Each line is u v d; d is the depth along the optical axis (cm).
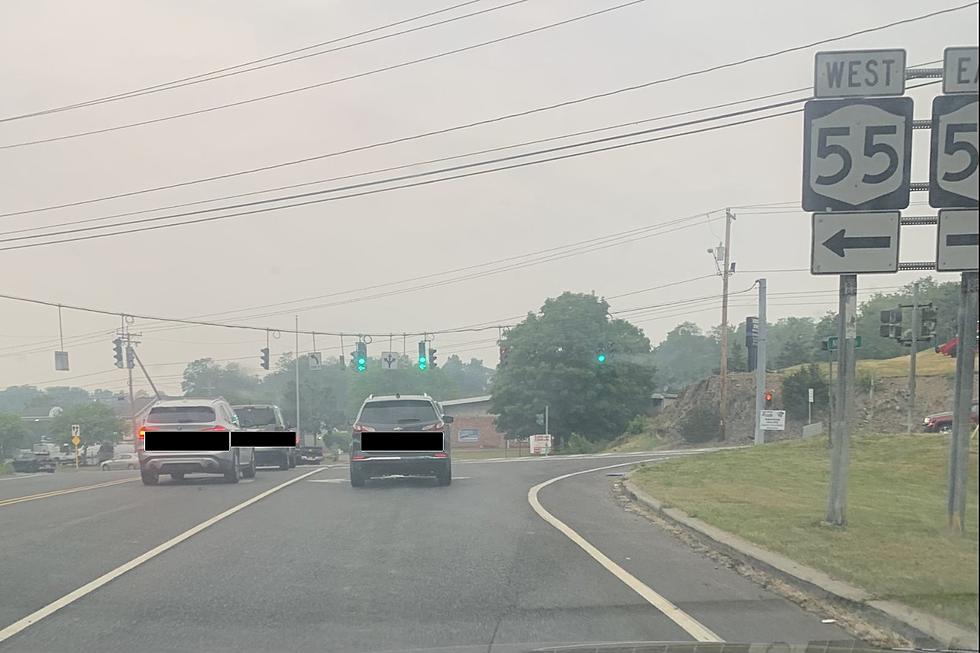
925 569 888
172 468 2028
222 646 712
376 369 9956
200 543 1177
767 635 720
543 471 2502
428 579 945
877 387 4119
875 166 1120
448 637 729
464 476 2291
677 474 2016
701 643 688
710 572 975
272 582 936
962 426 948
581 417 6400
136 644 720
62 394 13488
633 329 6931
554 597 862
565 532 1252
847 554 974
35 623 782
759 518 1262
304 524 1341
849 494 1527
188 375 8744
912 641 690
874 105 1121
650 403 7206
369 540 1191
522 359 6425
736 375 5562
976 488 777
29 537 1232
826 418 3772
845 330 1155
